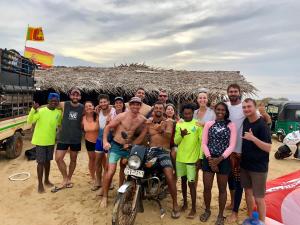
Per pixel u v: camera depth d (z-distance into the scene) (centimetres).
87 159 643
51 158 430
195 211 354
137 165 316
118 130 374
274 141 1070
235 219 345
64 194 416
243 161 311
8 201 395
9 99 591
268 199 331
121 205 304
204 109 374
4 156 631
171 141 366
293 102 1050
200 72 1138
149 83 898
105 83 888
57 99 422
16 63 624
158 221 346
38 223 339
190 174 344
